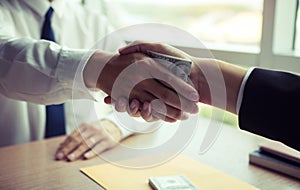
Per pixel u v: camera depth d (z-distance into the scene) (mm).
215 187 662
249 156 781
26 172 736
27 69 680
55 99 708
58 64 652
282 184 691
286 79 540
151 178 670
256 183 691
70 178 705
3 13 1112
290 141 520
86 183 682
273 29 1123
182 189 635
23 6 1169
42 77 672
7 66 707
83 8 1381
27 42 720
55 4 1201
